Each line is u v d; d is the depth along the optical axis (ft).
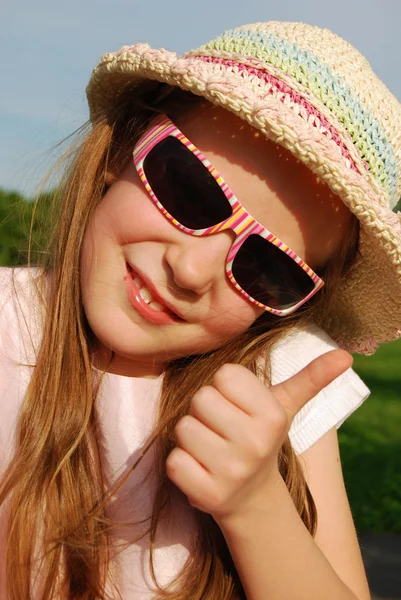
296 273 1.68
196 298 1.63
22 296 1.83
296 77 1.65
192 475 1.43
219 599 1.63
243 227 1.61
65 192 1.87
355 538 1.78
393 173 1.74
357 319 2.01
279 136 1.56
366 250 1.79
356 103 1.67
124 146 1.80
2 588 1.64
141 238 1.63
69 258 1.78
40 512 1.64
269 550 1.51
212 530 1.67
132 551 1.65
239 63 1.66
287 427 1.49
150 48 1.71
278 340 1.89
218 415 1.44
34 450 1.67
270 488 1.51
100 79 1.83
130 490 1.68
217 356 1.82
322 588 1.55
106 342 1.66
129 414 1.73
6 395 1.73
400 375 9.14
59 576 1.61
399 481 4.57
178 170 1.62
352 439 5.63
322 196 1.66
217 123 1.64
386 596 3.06
